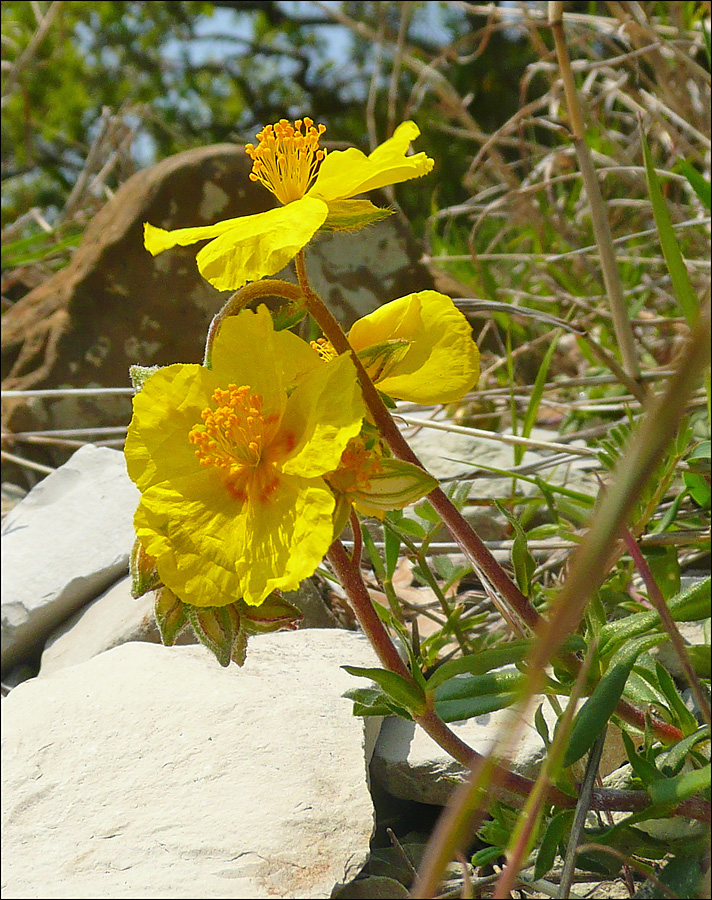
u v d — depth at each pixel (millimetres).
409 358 143
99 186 503
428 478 134
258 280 140
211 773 160
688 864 141
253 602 131
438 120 905
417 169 137
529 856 154
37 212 469
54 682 180
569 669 149
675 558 198
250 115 1115
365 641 196
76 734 169
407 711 148
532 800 125
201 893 144
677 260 167
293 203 134
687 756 147
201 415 138
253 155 141
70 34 870
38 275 440
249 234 131
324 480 135
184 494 136
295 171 141
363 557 238
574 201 390
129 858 150
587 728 140
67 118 912
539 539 223
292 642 193
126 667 182
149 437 137
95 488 248
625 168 293
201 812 155
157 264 323
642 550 200
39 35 495
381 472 134
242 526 134
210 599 133
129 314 323
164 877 147
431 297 145
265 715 169
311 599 211
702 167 341
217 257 131
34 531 242
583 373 342
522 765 166
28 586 226
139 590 137
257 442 134
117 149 517
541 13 319
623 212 408
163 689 175
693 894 139
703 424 243
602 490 172
